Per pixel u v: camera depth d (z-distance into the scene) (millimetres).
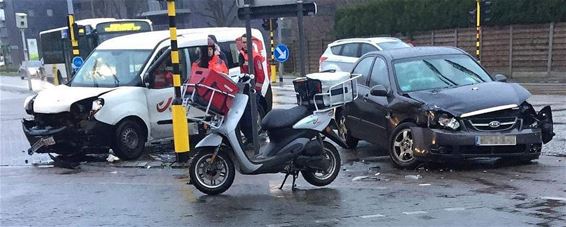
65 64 28000
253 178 8039
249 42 8289
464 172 7770
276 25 29281
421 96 8211
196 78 7246
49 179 8656
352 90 7242
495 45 27078
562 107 13938
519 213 5758
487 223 5480
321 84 7035
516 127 7727
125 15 52562
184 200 6922
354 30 35031
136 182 8141
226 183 7062
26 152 11430
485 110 7645
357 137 9641
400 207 6188
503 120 7707
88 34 22641
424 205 6219
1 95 30344
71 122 9617
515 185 6910
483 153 7637
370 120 9062
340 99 7137
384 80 8992
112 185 7992
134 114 9875
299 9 8227
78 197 7320
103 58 10805
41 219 6293
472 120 7660
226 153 7070
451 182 7230
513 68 26500
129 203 6891
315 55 37844
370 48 17453
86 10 60625
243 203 6652
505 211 5848
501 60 26969
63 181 8438
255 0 8234
